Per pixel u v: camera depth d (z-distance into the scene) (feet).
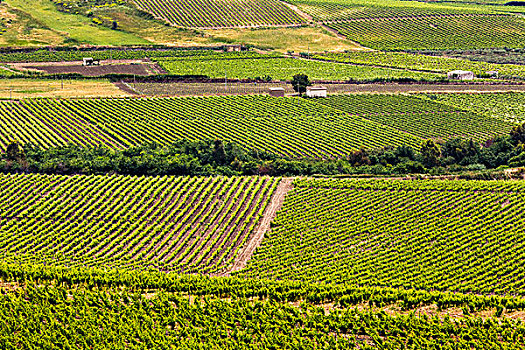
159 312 268.62
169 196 428.97
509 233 374.02
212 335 250.78
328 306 282.77
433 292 288.51
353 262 346.74
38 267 304.91
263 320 261.85
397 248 360.69
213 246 369.30
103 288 292.81
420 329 256.52
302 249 363.76
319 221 395.14
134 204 420.36
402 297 284.20
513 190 430.20
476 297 281.13
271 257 355.97
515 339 250.16
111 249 370.53
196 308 266.98
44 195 433.48
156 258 354.33
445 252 356.18
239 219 397.80
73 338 247.50
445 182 445.78
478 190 433.89
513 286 318.86
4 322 251.19
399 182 446.19
